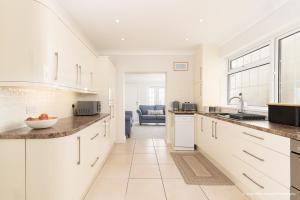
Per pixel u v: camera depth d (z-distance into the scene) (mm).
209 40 4344
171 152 4367
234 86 4379
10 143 1652
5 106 1852
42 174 1652
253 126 2092
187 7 2770
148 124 9484
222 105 4605
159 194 2428
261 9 2807
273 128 1859
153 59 5391
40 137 1646
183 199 2307
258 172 2041
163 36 4062
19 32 1764
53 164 1661
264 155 1934
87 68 3520
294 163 1555
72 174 1847
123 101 5391
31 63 1791
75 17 3090
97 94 4355
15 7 1760
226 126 2842
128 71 5379
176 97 5402
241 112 3398
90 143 2504
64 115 3256
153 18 3146
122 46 4879
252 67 3586
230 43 4148
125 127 5977
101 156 3244
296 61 2635
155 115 9344
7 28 1737
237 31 3734
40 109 2471
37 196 1655
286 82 2816
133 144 5148
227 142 2812
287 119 2086
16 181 1655
